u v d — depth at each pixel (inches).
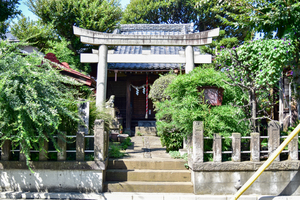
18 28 352.5
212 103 187.6
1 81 136.9
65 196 166.9
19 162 172.6
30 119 153.2
